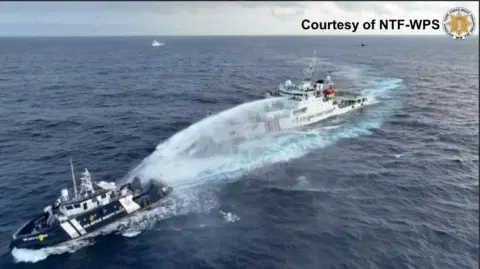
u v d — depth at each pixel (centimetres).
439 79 16075
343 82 15088
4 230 4588
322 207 5181
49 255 4234
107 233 4606
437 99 11912
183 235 4547
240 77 16838
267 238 4488
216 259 4125
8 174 6081
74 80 15738
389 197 5512
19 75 16975
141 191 5206
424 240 4509
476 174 6331
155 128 8481
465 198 5522
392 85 14362
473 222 4888
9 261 4109
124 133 8119
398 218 4966
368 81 15325
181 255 4194
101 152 7025
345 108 9912
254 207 5159
